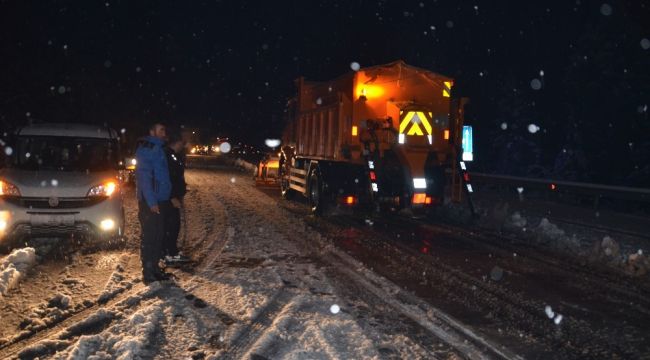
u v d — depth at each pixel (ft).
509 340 18.92
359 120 47.67
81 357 16.11
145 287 23.34
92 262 27.63
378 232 40.70
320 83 58.03
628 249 35.60
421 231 41.73
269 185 80.02
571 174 90.38
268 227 41.04
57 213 29.84
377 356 16.83
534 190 75.10
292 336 18.34
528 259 32.07
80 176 31.35
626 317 21.76
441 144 48.62
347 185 47.91
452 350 17.80
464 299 23.57
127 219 41.83
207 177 97.40
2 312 20.03
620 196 55.52
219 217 45.52
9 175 30.58
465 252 33.71
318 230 40.60
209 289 23.53
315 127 55.36
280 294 23.20
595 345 18.72
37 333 18.22
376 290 24.36
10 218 29.40
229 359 16.34
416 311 21.61
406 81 48.08
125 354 15.98
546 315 21.74
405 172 47.42
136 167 24.29
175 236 28.04
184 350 16.93
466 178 47.65
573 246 35.19
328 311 20.99
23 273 24.59
